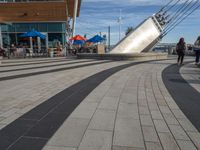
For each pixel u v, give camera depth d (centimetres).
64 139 391
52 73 1120
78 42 3384
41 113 516
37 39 3048
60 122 465
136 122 471
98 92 717
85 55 2131
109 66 1434
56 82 877
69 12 3709
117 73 1125
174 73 1145
